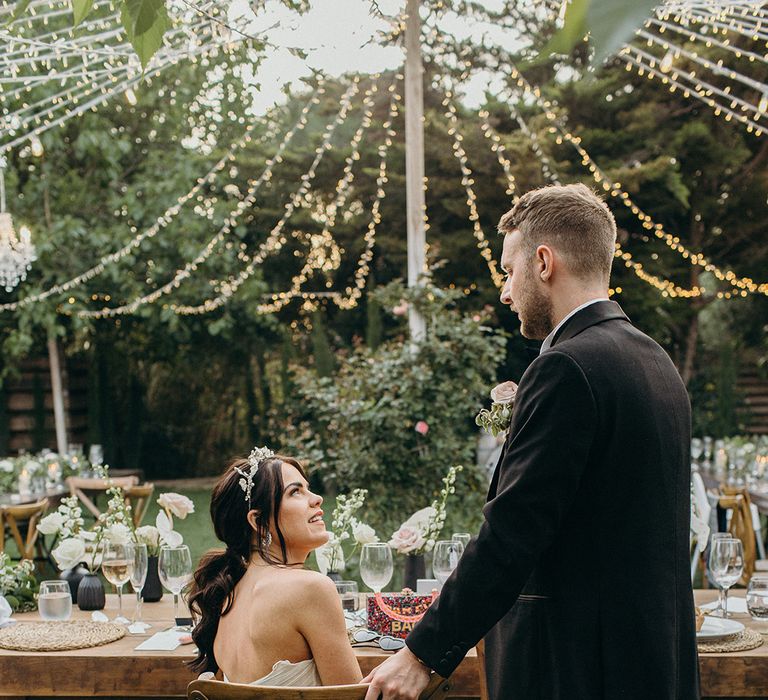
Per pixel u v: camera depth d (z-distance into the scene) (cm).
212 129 1241
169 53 402
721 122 1214
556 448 148
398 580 538
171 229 1117
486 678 167
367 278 1341
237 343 1277
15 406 1243
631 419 150
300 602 176
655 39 405
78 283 1100
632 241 1251
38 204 1111
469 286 1208
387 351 623
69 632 268
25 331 1101
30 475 718
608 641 148
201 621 193
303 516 193
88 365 1317
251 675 179
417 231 666
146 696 244
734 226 1298
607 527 150
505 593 149
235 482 194
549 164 1095
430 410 584
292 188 1292
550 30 1076
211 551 196
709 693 233
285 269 1352
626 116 1145
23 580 319
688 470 162
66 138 1114
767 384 1484
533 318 169
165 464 1310
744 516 523
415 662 155
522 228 170
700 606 294
